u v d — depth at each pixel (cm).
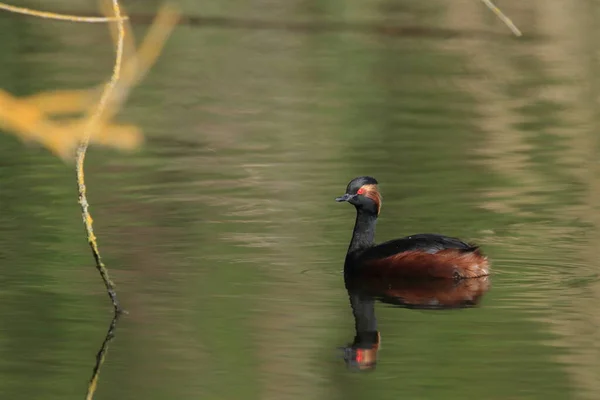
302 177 2264
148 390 1258
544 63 3381
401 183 2191
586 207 2016
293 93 3050
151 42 1711
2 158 2420
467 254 1650
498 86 3100
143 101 2961
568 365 1323
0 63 3334
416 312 1528
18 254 1781
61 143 1408
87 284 1644
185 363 1350
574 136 2559
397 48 3634
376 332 1441
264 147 2503
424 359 1352
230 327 1459
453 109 2836
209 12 4259
